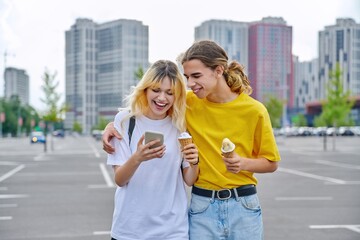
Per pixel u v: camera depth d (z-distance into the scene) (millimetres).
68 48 91750
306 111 81062
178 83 2961
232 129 3064
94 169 17688
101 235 6984
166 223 3010
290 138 61844
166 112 3086
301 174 15711
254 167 2967
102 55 83625
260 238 3145
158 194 3002
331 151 30562
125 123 3027
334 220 8008
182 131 3029
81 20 90625
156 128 3037
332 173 16109
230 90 3090
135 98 3002
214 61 2934
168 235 3006
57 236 6938
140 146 2773
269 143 3041
